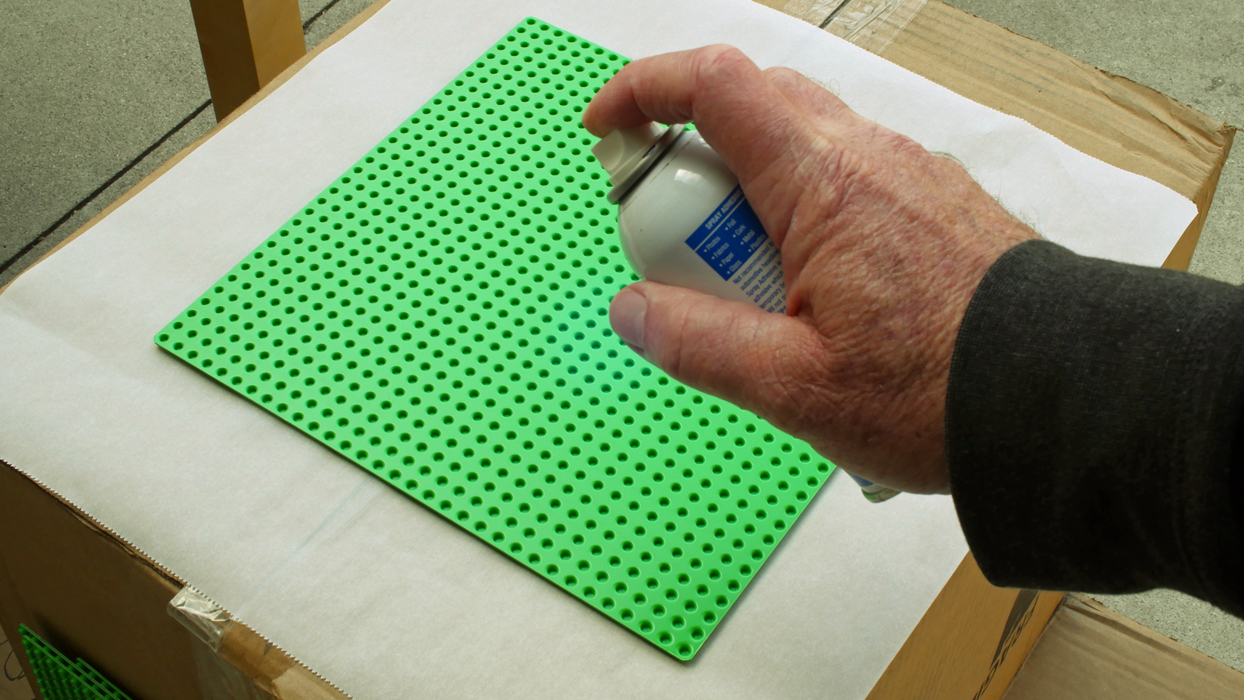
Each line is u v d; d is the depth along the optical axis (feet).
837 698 2.25
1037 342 1.59
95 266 2.96
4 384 2.70
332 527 2.50
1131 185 3.13
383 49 3.57
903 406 1.78
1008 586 1.81
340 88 3.44
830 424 1.86
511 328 2.83
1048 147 3.22
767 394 1.89
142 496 2.52
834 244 1.82
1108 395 1.51
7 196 6.44
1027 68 3.56
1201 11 7.22
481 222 3.05
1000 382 1.61
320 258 2.97
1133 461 1.50
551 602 2.39
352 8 7.22
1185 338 1.47
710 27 3.61
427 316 2.85
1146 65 6.98
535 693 2.25
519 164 3.20
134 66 6.95
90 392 2.70
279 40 3.85
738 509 2.52
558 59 3.50
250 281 2.92
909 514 2.55
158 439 2.63
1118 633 3.67
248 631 2.33
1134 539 1.60
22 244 6.30
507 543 2.46
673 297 2.01
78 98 6.81
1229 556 1.45
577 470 2.57
